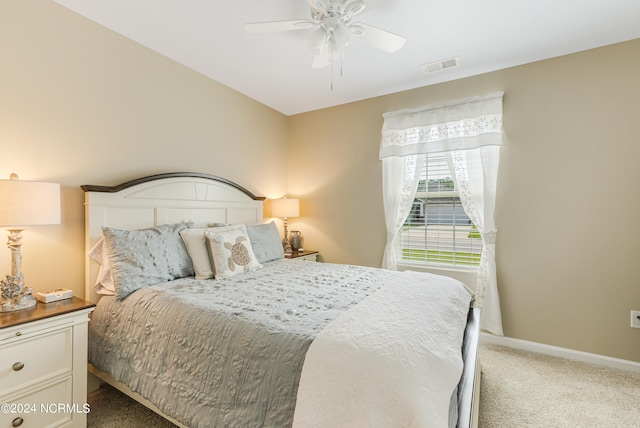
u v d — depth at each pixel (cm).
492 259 270
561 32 218
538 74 258
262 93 334
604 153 234
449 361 107
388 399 91
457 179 286
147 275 194
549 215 253
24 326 138
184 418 133
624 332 229
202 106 289
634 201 225
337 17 178
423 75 287
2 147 172
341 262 361
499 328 265
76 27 202
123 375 162
